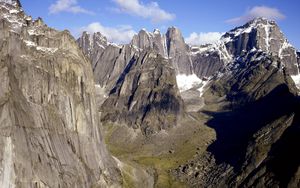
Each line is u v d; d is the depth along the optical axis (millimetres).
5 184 195250
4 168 196500
